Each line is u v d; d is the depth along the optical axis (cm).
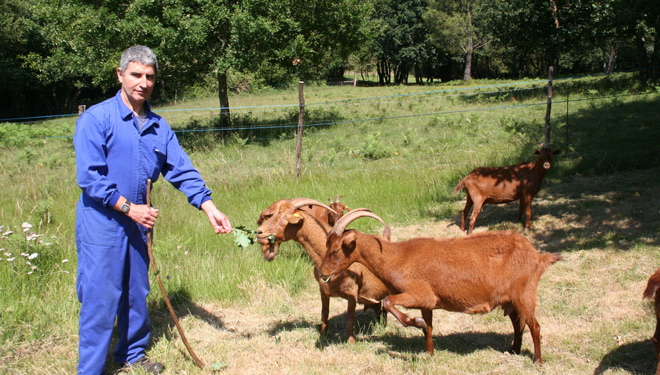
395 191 1046
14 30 3647
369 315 608
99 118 434
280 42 1867
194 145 1808
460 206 982
